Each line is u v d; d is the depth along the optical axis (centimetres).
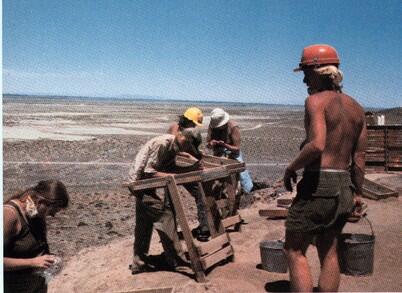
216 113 830
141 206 590
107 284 579
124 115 6981
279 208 852
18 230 388
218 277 555
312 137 394
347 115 408
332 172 401
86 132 3438
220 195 781
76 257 732
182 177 581
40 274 404
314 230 405
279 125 5178
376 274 535
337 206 398
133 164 584
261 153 2377
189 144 614
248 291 507
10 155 2025
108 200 1172
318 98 407
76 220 980
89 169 1733
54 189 394
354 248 525
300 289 408
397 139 1318
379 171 1327
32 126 3822
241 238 721
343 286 498
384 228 725
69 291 589
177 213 556
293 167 403
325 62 421
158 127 4341
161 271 597
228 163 757
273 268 563
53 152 2203
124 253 719
